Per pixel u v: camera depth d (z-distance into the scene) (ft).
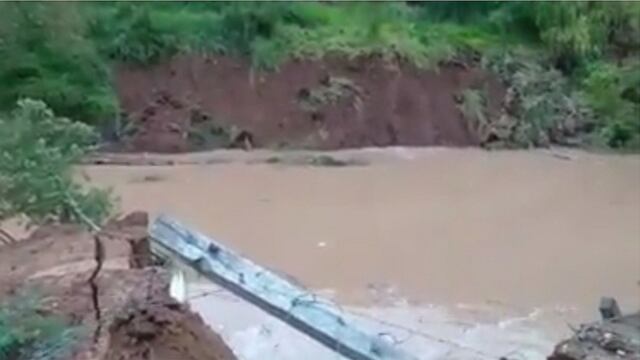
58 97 90.22
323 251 58.39
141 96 96.58
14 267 35.83
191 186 78.69
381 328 44.34
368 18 105.40
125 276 33.37
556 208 72.84
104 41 97.45
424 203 73.87
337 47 102.12
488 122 102.06
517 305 48.91
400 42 103.60
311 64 101.19
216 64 99.71
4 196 37.83
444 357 41.06
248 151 95.35
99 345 26.99
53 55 91.20
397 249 59.36
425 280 52.85
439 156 96.02
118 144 92.99
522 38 107.86
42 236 39.47
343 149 98.02
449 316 46.91
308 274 53.31
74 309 30.19
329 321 31.60
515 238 62.90
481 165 91.40
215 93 98.63
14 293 31.60
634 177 86.02
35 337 27.81
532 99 102.53
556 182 83.41
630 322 40.24
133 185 78.38
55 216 40.11
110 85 94.99
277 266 54.70
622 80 102.01
